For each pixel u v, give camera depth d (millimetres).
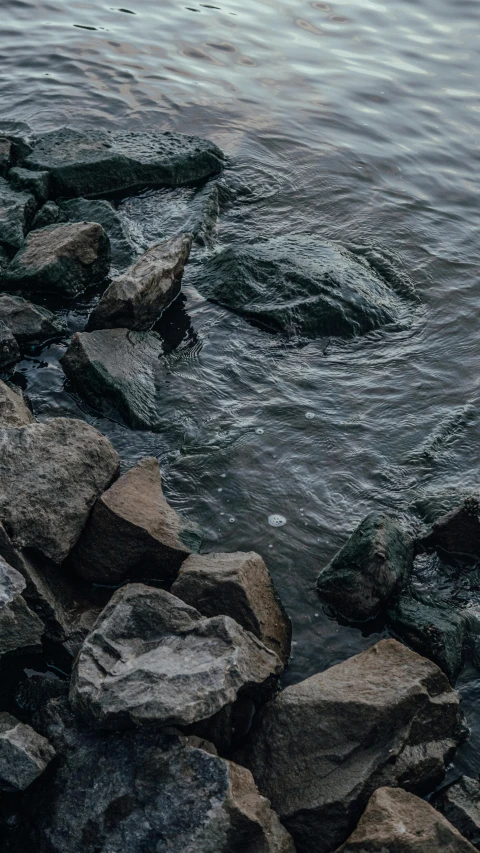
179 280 9672
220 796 4844
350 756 5289
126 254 10117
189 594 6059
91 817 4898
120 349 8492
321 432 8070
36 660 5926
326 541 7055
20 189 10664
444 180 12383
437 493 7484
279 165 12352
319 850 5020
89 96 13688
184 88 14195
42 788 5105
